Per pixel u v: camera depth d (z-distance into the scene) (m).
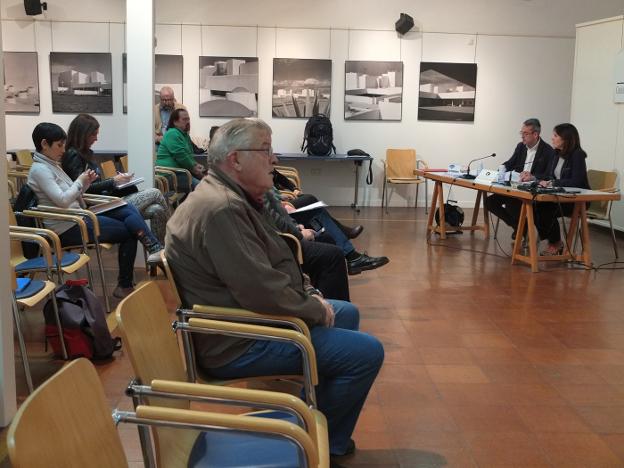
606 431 2.76
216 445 1.73
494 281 5.25
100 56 8.81
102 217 4.36
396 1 9.06
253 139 2.18
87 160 4.82
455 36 9.19
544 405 3.00
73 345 3.32
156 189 5.15
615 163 7.44
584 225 5.79
